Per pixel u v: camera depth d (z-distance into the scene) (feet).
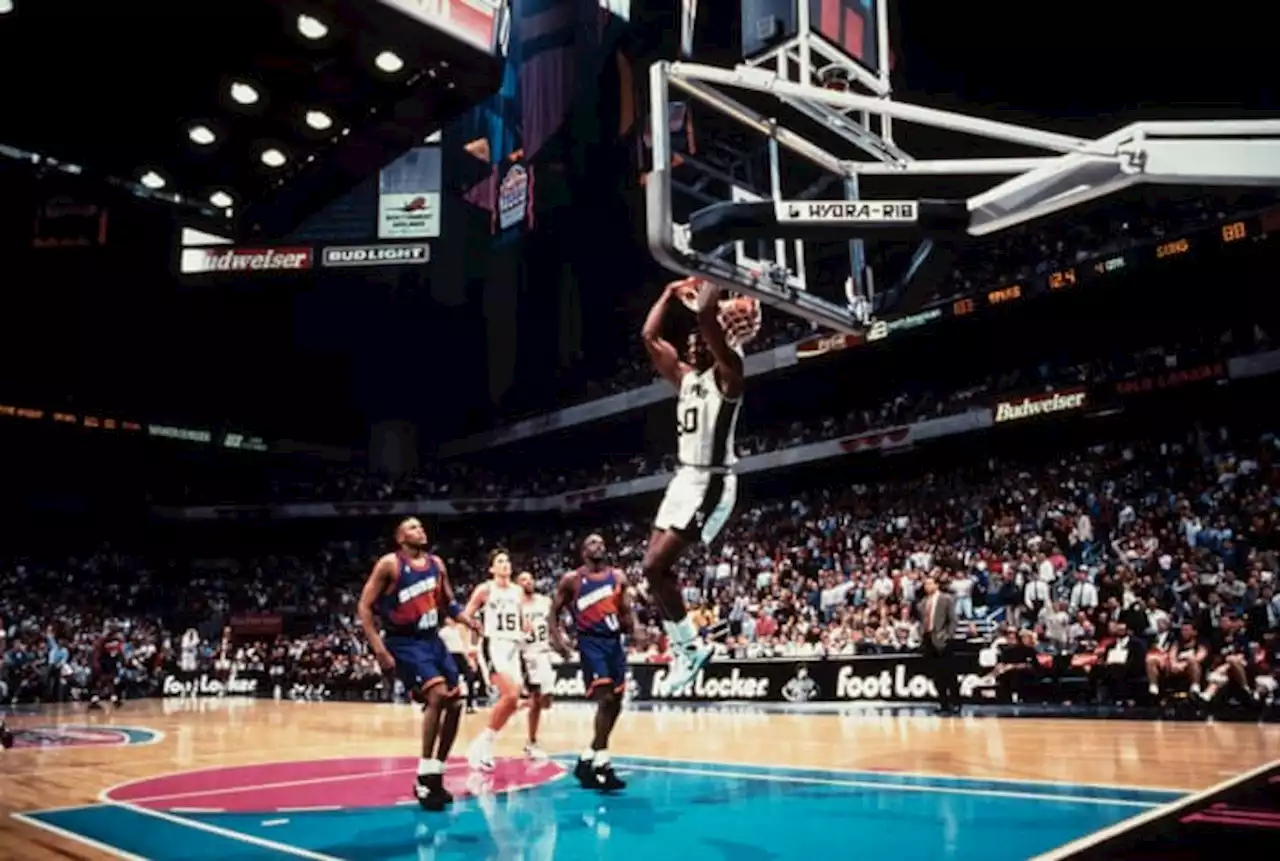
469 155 110.93
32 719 57.88
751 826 18.51
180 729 47.75
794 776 25.08
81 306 126.00
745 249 16.17
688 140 15.25
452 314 136.56
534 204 106.83
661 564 12.96
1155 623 45.09
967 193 53.36
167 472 131.64
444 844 17.35
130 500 126.82
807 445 90.94
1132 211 77.10
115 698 73.46
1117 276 69.92
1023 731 34.06
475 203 109.70
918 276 16.83
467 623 23.65
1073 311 81.92
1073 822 17.53
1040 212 12.92
